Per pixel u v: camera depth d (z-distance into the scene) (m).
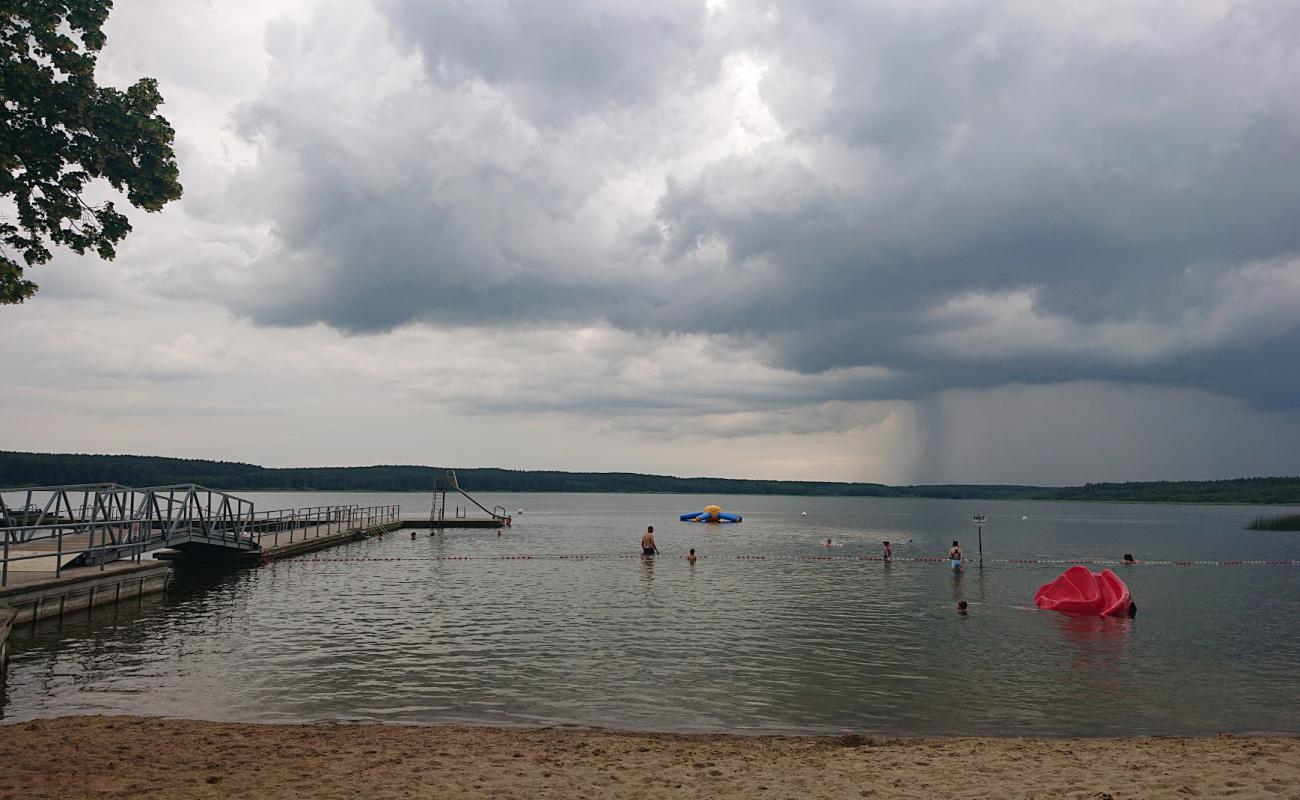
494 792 8.21
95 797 7.69
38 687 13.91
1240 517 132.88
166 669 15.42
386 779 8.56
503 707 13.17
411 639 18.98
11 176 12.42
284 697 13.55
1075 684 15.30
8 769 8.51
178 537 28.72
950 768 9.33
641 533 70.19
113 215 13.49
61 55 12.77
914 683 15.24
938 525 95.38
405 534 62.22
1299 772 8.95
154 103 13.55
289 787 8.20
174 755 9.28
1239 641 20.02
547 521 95.94
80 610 21.53
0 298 12.41
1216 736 11.95
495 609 24.20
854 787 8.54
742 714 12.98
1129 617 23.77
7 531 18.73
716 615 23.45
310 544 42.41
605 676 15.48
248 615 22.12
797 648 18.47
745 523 98.56
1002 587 31.33
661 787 8.52
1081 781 8.69
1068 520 117.81
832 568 39.16
